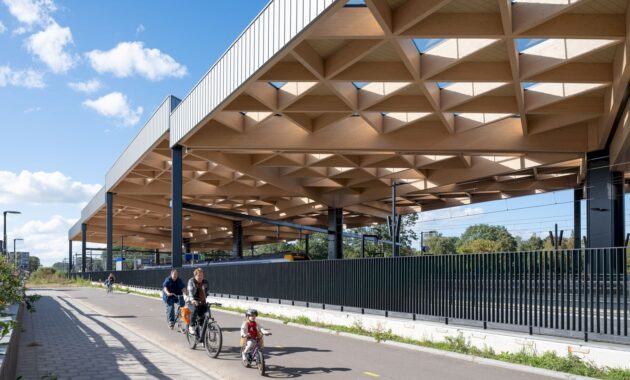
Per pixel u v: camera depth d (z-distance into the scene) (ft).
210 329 39.96
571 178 144.36
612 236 94.94
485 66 72.38
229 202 211.41
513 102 84.69
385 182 158.61
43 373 32.63
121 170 173.47
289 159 129.08
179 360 37.17
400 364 35.76
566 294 37.50
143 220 279.28
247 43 78.28
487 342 39.47
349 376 32.24
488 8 59.72
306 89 83.10
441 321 46.93
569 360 32.99
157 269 131.03
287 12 66.49
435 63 71.36
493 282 42.75
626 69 61.82
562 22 59.47
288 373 33.19
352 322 53.78
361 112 90.68
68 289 171.01
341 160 126.93
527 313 40.09
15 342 30.32
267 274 78.33
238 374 33.12
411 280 50.70
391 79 75.10
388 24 60.34
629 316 33.71
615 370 30.48
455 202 182.19
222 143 109.19
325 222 252.42
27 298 65.77
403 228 330.75
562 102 83.66
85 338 48.60
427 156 126.31
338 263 61.52
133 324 61.11
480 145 101.71
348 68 76.07
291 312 65.51
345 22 63.82
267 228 271.28
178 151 118.52
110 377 31.55
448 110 86.53
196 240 341.82
